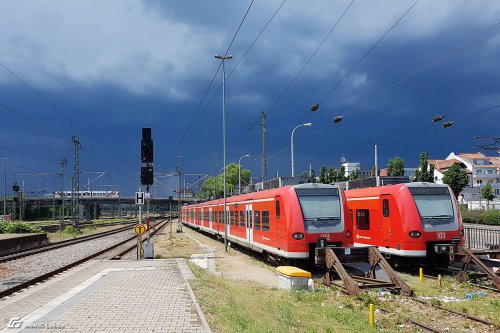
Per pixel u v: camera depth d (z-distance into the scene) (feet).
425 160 174.40
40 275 54.54
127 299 38.14
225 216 96.07
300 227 58.44
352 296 43.11
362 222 68.90
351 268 64.13
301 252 58.23
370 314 33.47
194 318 31.12
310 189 60.70
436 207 59.00
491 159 362.12
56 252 92.99
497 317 34.68
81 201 364.38
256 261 76.28
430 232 57.67
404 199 58.80
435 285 49.62
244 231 84.12
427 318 34.99
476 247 78.79
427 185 59.82
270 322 31.42
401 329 32.40
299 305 40.70
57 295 40.65
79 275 54.70
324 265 52.11
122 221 337.11
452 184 185.06
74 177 186.80
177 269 59.06
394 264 62.75
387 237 61.52
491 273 47.03
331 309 38.14
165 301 37.19
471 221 157.28
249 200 79.97
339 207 60.54
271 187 77.41
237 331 27.94
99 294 40.63
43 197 373.81
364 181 72.49
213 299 37.76
